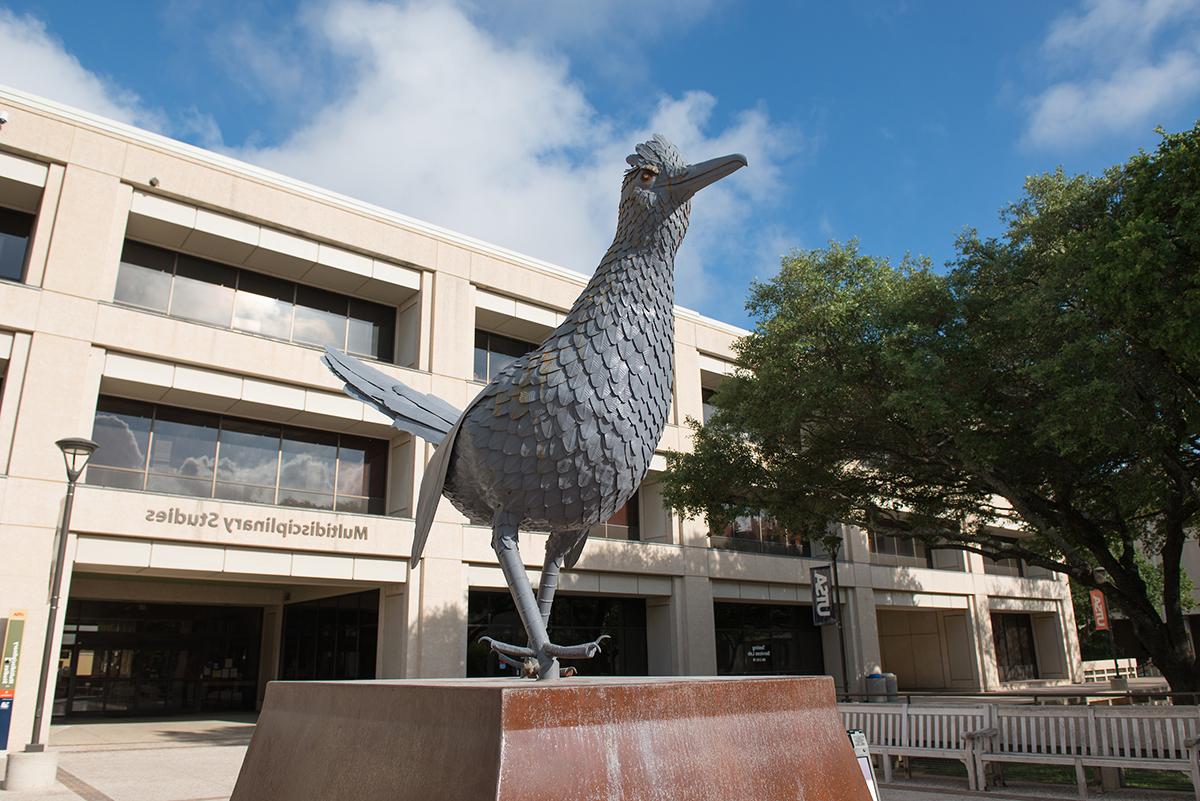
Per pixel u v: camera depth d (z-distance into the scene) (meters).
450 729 2.80
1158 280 9.64
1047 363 10.59
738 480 15.71
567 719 2.75
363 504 19.39
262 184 18.05
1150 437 10.90
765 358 14.62
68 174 15.85
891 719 10.18
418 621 17.89
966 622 31.03
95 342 15.55
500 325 21.92
